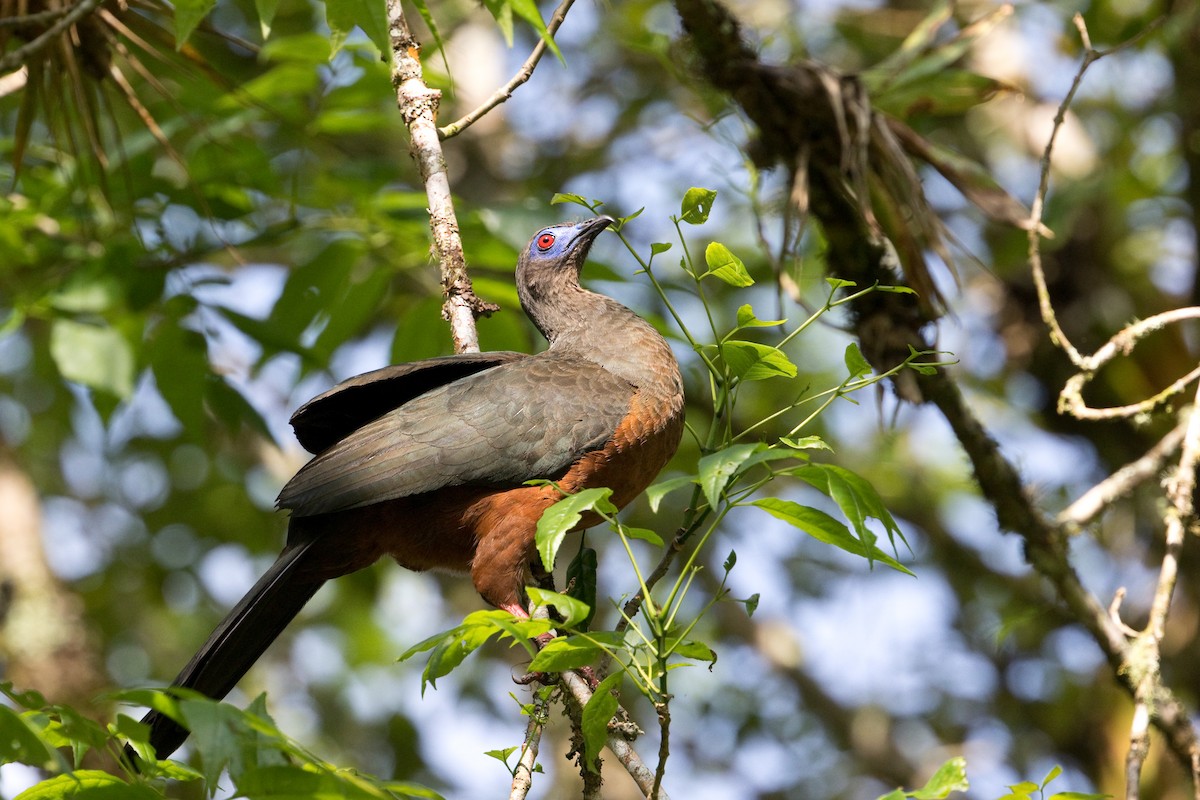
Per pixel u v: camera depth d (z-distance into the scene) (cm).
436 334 1112
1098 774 1505
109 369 1076
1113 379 1349
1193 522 843
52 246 1181
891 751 1652
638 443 847
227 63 1507
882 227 928
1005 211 946
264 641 833
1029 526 924
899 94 1010
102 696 486
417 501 838
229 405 1123
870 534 566
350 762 1770
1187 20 1294
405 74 821
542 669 569
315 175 1219
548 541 540
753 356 631
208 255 1146
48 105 882
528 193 1688
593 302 976
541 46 807
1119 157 1478
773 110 918
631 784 1627
